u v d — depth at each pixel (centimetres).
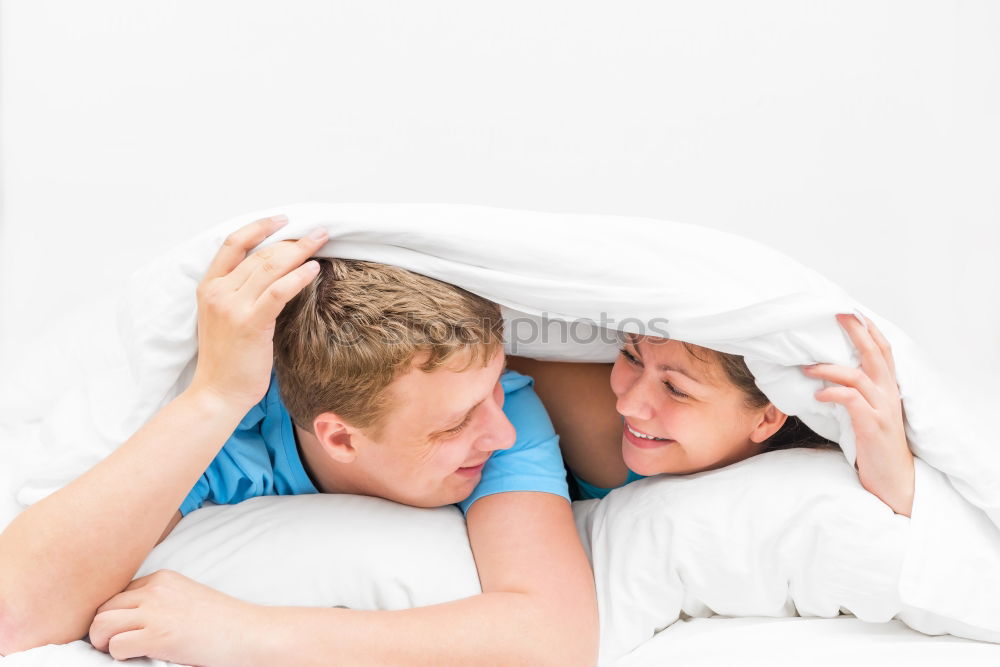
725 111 155
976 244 150
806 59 154
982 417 107
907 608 79
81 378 96
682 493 86
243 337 72
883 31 153
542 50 158
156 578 73
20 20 165
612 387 89
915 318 145
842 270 149
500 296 79
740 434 87
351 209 79
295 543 79
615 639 82
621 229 81
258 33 162
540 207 155
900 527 79
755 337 78
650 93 156
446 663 71
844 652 77
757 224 151
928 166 152
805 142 153
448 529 83
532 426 91
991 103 152
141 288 82
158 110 164
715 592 83
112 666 69
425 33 160
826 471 83
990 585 78
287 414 88
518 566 79
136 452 72
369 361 74
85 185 165
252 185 163
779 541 81
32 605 69
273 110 163
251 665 70
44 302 146
